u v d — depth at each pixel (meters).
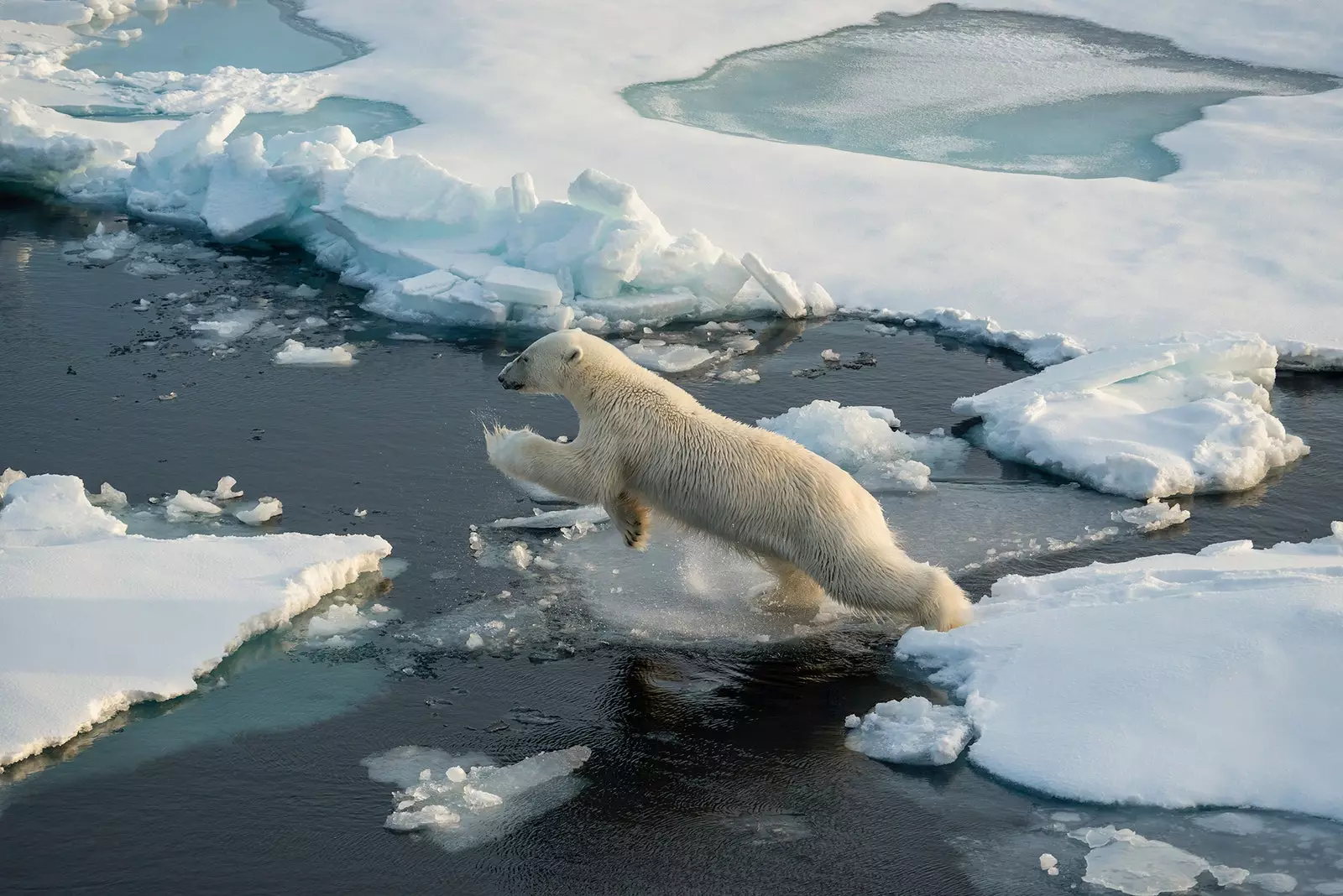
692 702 15.92
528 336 28.66
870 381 26.61
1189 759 13.59
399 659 16.75
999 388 25.23
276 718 15.48
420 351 27.81
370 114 45.34
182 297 30.30
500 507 21.03
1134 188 36.81
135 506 20.69
